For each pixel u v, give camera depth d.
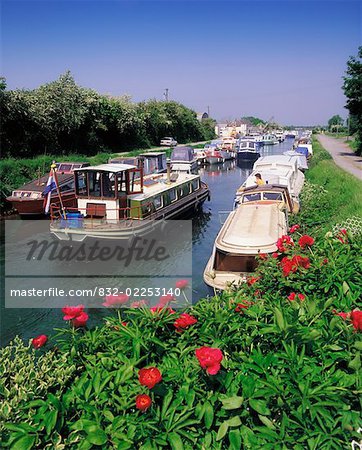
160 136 67.94
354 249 5.13
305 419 2.71
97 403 2.89
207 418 2.71
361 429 2.72
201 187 25.53
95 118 48.38
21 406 2.88
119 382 2.96
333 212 15.95
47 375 3.23
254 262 9.46
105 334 3.82
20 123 37.12
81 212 17.45
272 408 2.87
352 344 3.10
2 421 2.77
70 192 21.81
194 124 81.12
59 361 3.41
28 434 2.64
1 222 21.22
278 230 10.50
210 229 20.86
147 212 18.19
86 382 3.05
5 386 3.18
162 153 30.64
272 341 3.18
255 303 4.09
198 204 23.50
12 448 2.56
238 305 3.82
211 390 3.00
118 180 17.39
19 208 20.44
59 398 3.01
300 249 5.49
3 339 10.36
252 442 2.68
